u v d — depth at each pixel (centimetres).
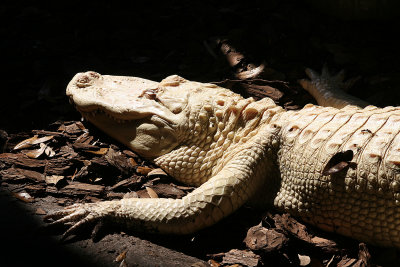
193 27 859
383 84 729
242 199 473
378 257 437
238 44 814
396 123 446
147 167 543
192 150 517
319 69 783
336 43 819
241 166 477
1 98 690
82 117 615
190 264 428
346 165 432
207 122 516
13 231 441
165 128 521
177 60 792
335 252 445
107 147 570
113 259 422
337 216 451
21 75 742
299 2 909
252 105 516
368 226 439
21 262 403
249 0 921
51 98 690
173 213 453
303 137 468
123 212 458
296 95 736
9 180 516
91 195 507
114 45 823
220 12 885
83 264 412
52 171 530
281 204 481
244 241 452
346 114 479
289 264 429
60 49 800
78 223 448
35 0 930
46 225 446
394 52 788
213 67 774
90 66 762
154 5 921
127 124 548
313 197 458
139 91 575
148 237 462
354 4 841
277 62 789
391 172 420
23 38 826
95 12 892
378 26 854
